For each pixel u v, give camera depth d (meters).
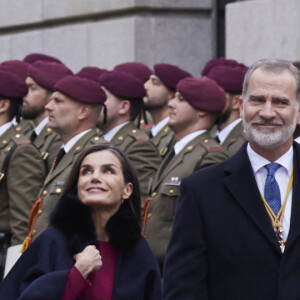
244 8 20.30
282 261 9.06
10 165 14.77
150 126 17.59
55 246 9.15
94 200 9.35
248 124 9.33
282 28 19.38
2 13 26.31
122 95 15.77
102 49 23.72
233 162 9.50
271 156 9.41
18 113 16.31
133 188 9.67
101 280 9.20
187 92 14.14
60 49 24.77
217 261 9.20
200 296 9.18
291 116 9.27
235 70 15.70
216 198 9.34
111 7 23.50
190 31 23.23
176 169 13.80
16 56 25.95
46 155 16.08
